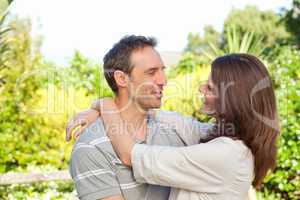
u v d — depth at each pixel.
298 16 11.85
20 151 5.98
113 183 2.11
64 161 6.17
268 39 16.53
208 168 2.07
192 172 2.07
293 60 5.50
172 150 2.09
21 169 5.96
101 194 2.09
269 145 2.18
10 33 6.16
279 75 5.32
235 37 6.91
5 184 5.53
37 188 5.48
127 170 2.14
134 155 2.09
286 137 4.82
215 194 2.12
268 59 6.65
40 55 6.45
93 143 2.11
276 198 4.99
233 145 2.11
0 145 5.86
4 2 4.20
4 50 5.44
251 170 2.16
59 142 6.11
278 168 4.91
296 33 11.90
